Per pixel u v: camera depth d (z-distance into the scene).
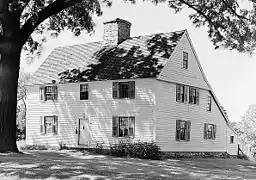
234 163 34.44
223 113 42.25
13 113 24.83
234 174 23.17
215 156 40.69
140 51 36.12
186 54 36.56
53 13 25.66
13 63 24.80
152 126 32.41
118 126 34.31
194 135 37.34
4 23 24.53
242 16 26.73
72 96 37.75
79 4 29.77
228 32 27.19
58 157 25.25
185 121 36.06
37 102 40.16
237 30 26.81
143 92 33.19
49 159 22.02
